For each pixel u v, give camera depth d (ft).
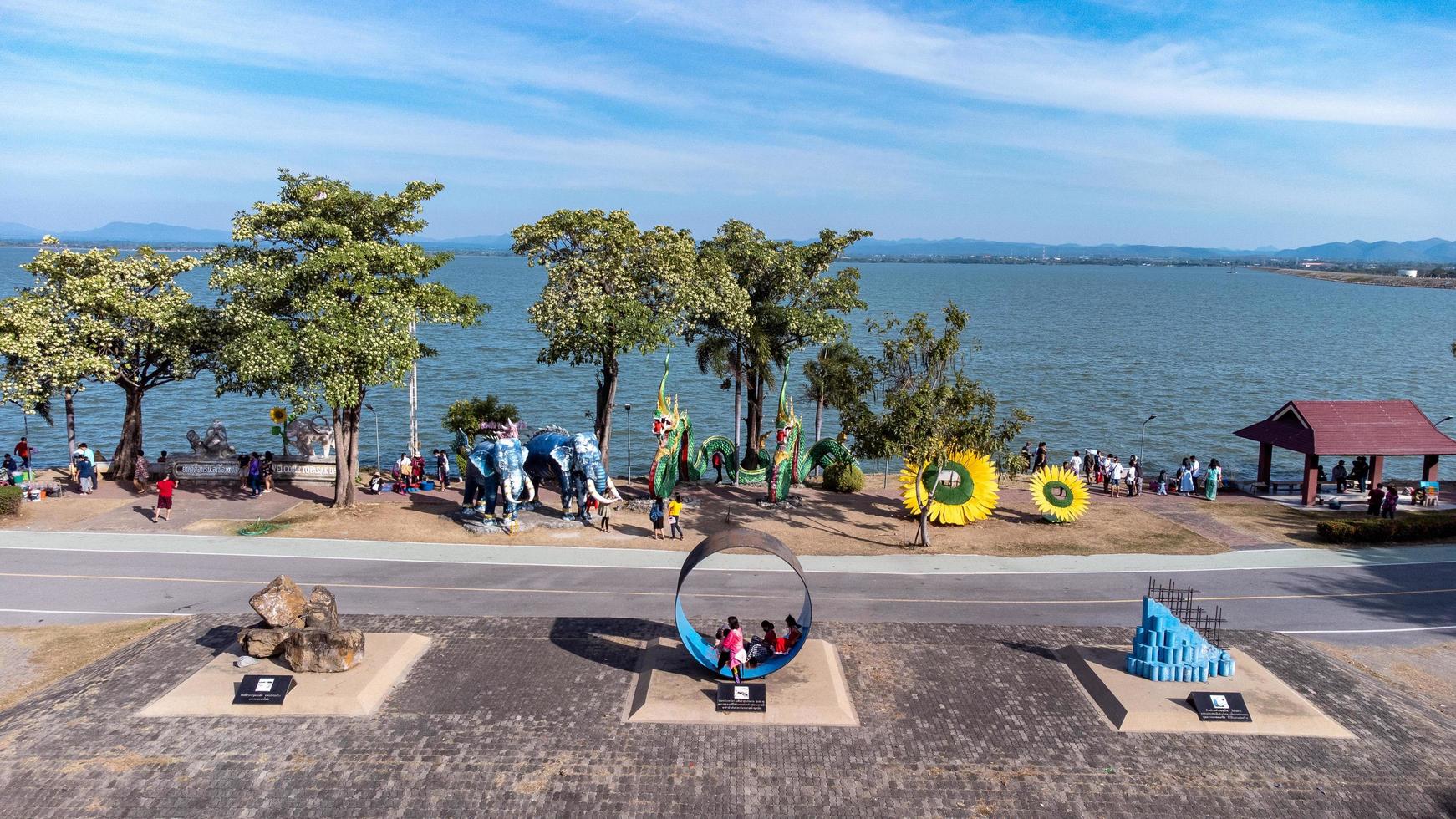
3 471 143.64
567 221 135.54
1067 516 132.46
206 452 152.35
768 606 96.73
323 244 127.34
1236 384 315.58
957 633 87.45
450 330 447.01
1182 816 59.82
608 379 143.95
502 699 71.87
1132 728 69.00
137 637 85.76
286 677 69.67
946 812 59.82
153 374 148.77
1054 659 81.15
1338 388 311.47
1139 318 614.34
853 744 66.64
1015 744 67.15
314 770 62.28
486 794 60.39
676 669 76.69
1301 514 138.92
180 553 111.75
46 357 129.80
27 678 77.97
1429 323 598.75
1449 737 69.41
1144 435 219.82
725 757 64.75
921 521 122.11
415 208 135.23
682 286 139.23
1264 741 67.87
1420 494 144.25
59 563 107.45
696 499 144.77
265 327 120.57
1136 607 98.99
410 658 78.48
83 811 58.29
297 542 117.08
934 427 121.70
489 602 96.78
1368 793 62.18
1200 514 138.82
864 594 101.45
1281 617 97.30
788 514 137.80
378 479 143.84
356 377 125.39
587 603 96.78
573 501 137.90
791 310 152.35
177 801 59.31
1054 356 387.96
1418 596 103.81
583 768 63.16
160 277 144.46
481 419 155.94
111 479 147.02
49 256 133.90
